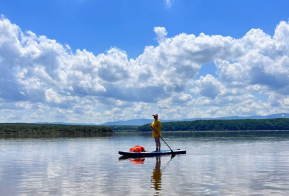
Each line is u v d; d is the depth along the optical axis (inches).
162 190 363.6
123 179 437.7
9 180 437.7
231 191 356.5
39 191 365.4
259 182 407.8
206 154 796.6
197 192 352.5
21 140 1712.6
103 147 1119.0
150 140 1723.7
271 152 844.6
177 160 668.7
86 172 505.0
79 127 3791.8
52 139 1884.8
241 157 717.9
